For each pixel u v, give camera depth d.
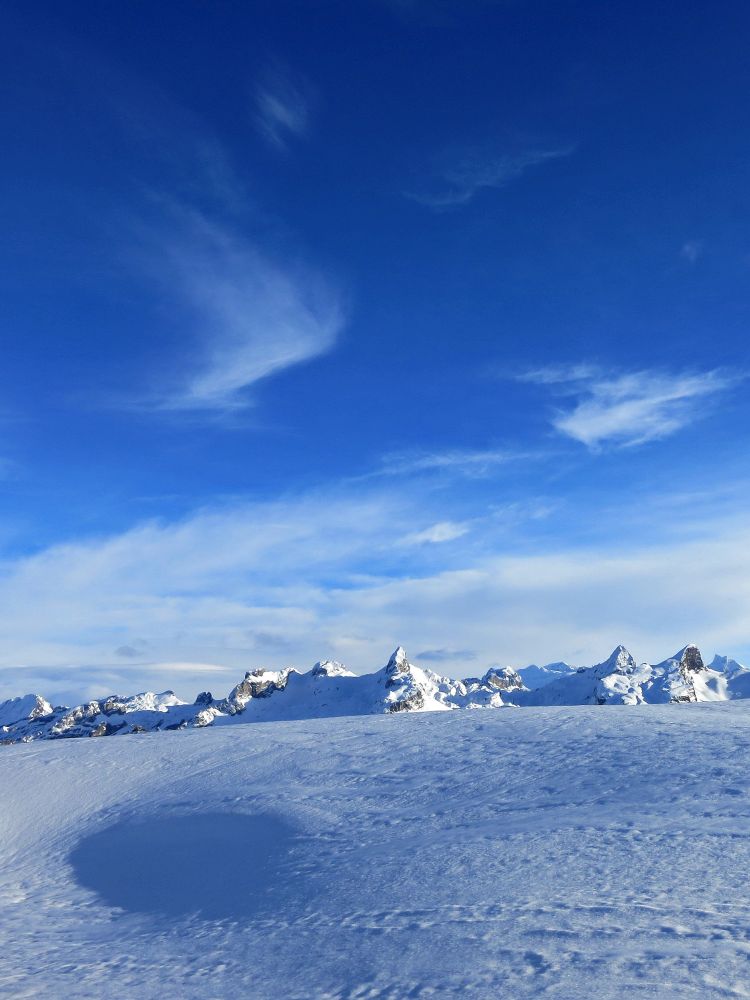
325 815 29.83
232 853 27.58
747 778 26.28
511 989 12.24
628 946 13.39
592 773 30.25
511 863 20.00
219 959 16.81
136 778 41.56
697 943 13.18
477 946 14.45
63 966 17.83
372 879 20.78
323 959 15.40
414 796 31.08
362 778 35.25
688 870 17.53
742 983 11.45
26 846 33.97
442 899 18.03
